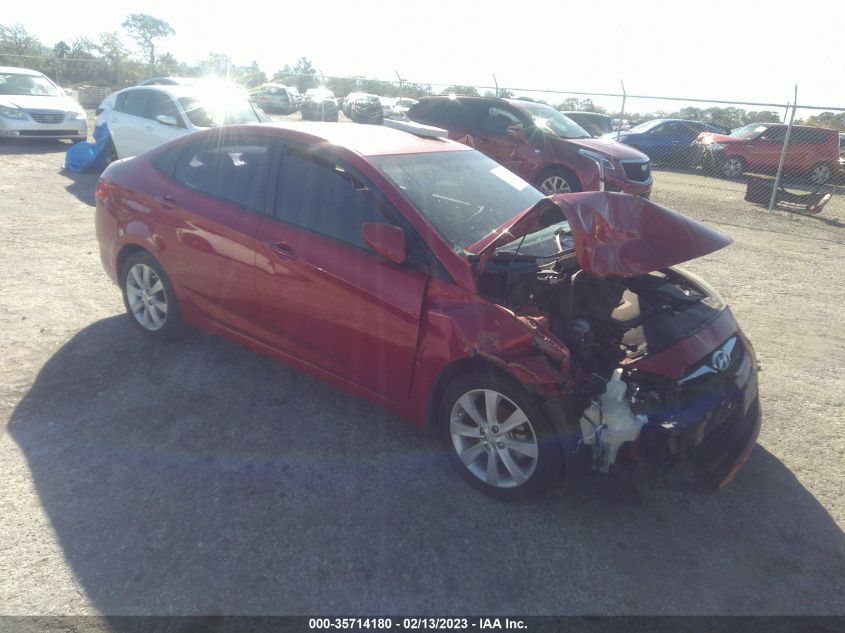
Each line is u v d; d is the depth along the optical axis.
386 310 3.39
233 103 10.96
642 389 3.08
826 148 16.55
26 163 12.15
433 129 4.67
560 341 3.05
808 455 3.82
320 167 3.81
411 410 3.49
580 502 3.32
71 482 3.25
